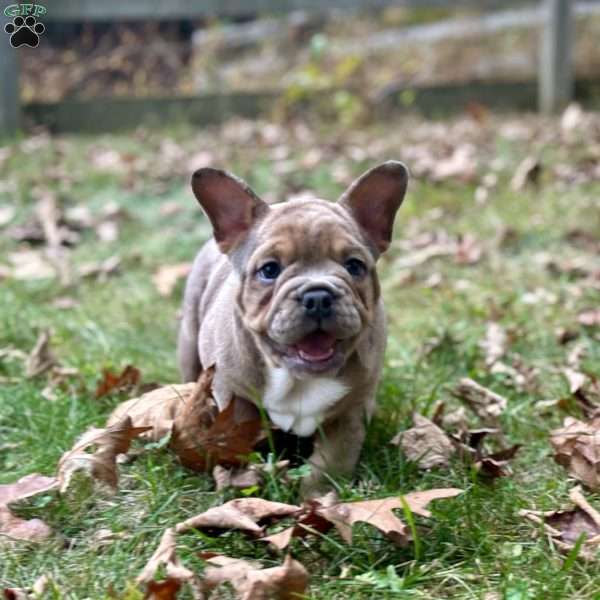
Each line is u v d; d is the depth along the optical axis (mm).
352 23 3619
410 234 1928
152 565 1023
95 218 2047
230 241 1197
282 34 3529
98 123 2906
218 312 1213
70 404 1306
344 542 1073
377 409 1287
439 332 1526
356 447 1185
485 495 1145
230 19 3670
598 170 2232
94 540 1089
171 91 3297
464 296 1656
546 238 1872
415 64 3316
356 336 1144
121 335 1538
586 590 1025
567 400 1298
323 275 1125
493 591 1023
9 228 1981
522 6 3115
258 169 2363
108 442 1134
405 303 1662
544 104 2967
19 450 1238
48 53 3268
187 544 1071
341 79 3236
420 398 1335
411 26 3650
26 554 1075
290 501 1149
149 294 1700
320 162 2441
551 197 2074
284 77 3330
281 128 2842
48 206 2033
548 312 1593
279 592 989
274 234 1151
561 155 2391
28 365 1410
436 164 2342
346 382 1164
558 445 1212
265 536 1064
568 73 2947
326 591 1022
